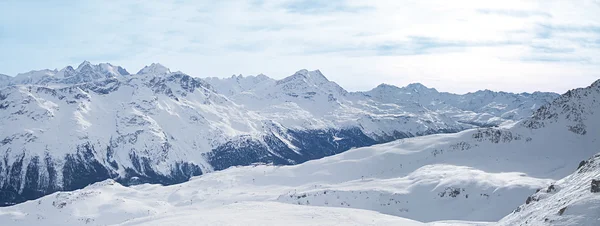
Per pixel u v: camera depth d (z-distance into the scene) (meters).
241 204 163.00
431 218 159.38
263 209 147.12
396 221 124.00
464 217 153.62
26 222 196.00
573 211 51.72
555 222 51.78
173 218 131.25
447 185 175.12
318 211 140.88
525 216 65.44
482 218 148.62
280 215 132.25
